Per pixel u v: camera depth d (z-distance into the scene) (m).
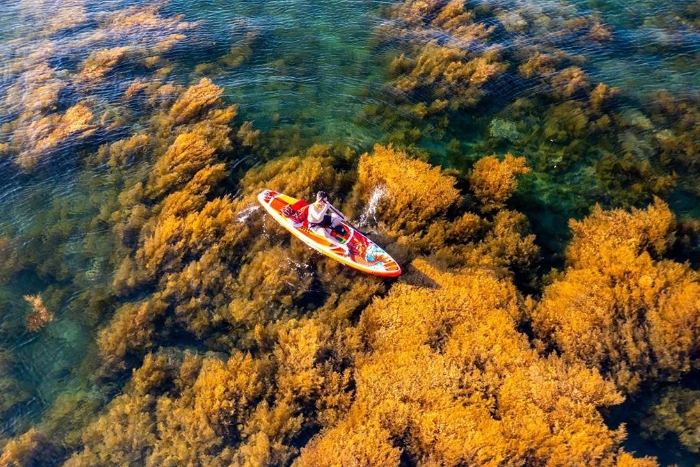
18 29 18.89
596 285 10.07
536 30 17.02
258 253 11.17
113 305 10.92
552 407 8.74
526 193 12.37
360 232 11.56
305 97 15.27
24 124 14.84
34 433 9.27
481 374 9.23
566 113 14.06
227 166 13.30
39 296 11.20
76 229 12.32
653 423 8.64
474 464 8.26
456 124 14.13
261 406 9.06
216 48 17.30
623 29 16.86
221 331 10.33
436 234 11.31
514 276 10.73
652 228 10.88
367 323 10.01
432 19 17.89
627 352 9.24
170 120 14.59
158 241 11.38
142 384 9.57
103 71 16.36
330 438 8.62
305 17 18.59
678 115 13.75
